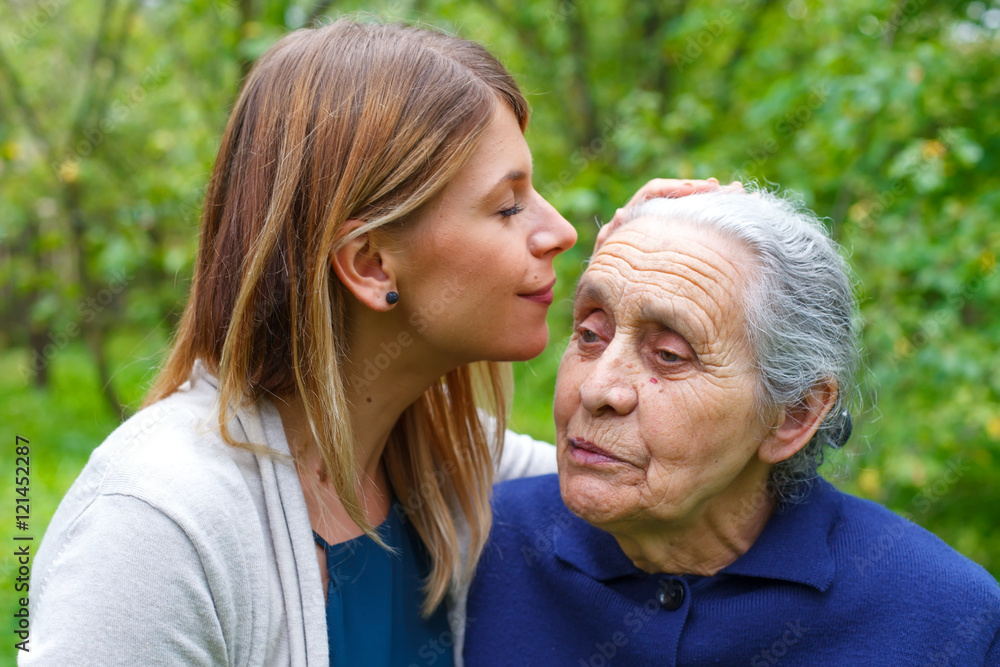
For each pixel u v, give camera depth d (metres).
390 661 1.19
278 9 3.79
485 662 1.29
